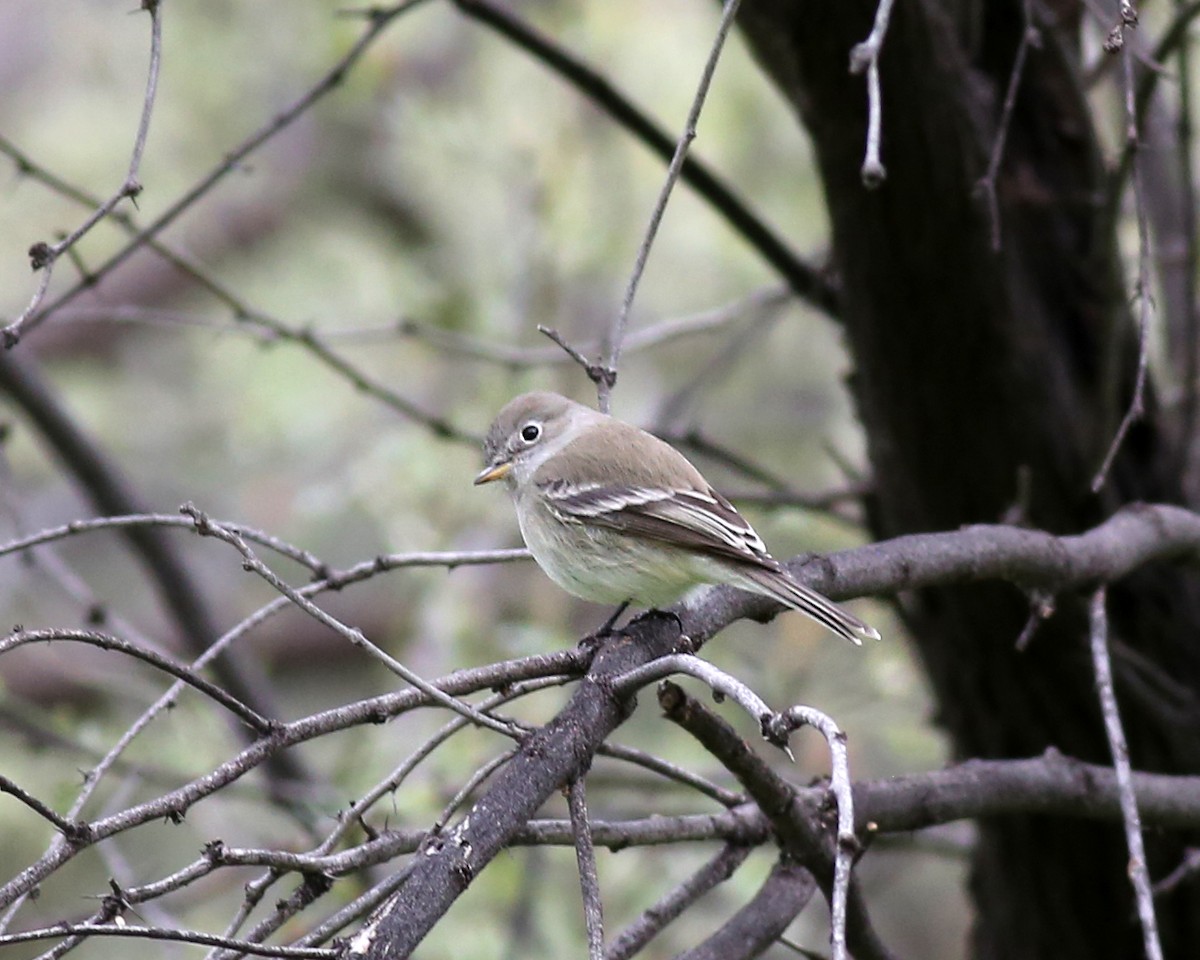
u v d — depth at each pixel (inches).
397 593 757.3
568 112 635.5
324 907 474.3
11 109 730.8
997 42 394.9
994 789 309.0
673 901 286.0
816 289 449.1
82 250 710.5
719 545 315.3
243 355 711.1
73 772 521.0
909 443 385.4
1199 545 345.4
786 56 343.6
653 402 665.0
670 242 655.8
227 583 782.5
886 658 534.6
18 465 753.0
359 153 737.6
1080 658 382.3
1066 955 402.9
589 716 251.6
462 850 234.5
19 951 549.0
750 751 249.9
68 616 729.0
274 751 227.1
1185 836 385.7
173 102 723.4
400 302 635.5
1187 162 375.9
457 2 425.4
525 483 355.6
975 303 364.8
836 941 197.2
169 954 427.8
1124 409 404.2
